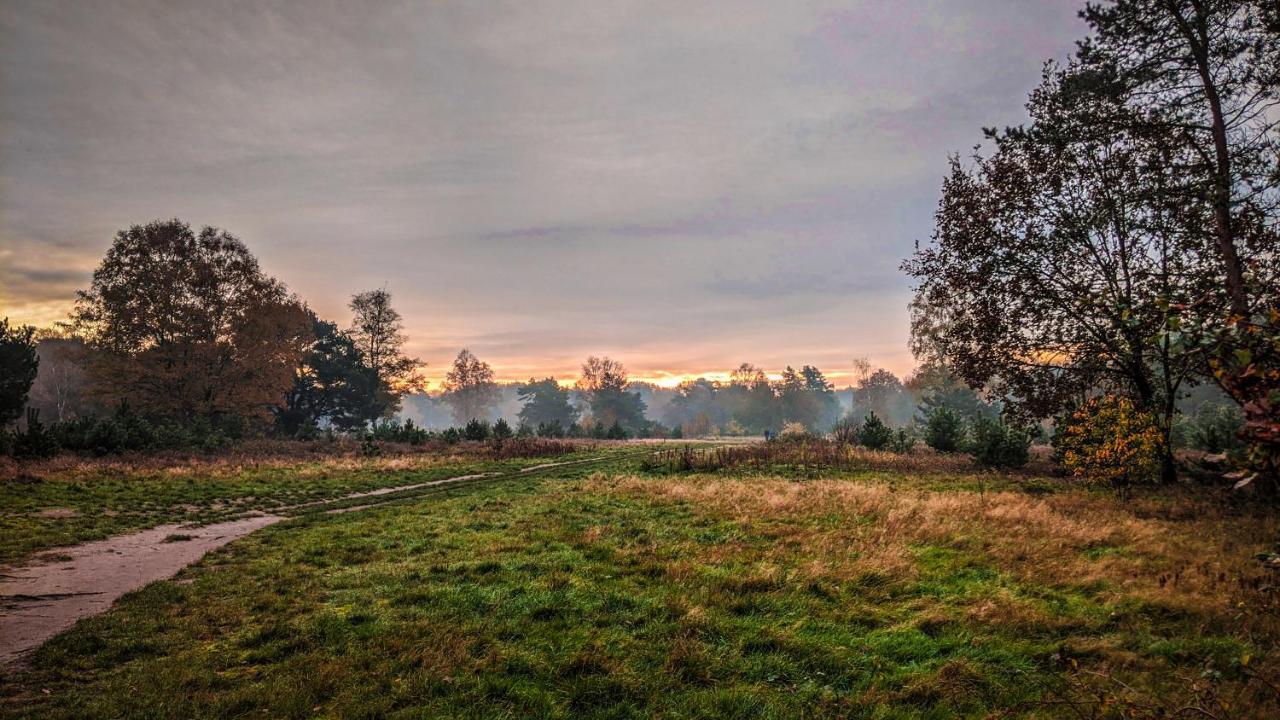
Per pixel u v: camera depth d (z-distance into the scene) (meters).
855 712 5.19
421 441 42.88
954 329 22.41
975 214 21.19
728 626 7.05
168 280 42.22
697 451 34.81
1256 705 4.65
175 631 7.62
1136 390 18.97
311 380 63.16
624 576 9.36
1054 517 12.10
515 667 6.22
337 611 8.16
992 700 5.22
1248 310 3.25
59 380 62.00
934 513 12.98
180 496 19.33
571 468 29.80
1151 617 6.84
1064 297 19.22
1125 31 17.80
